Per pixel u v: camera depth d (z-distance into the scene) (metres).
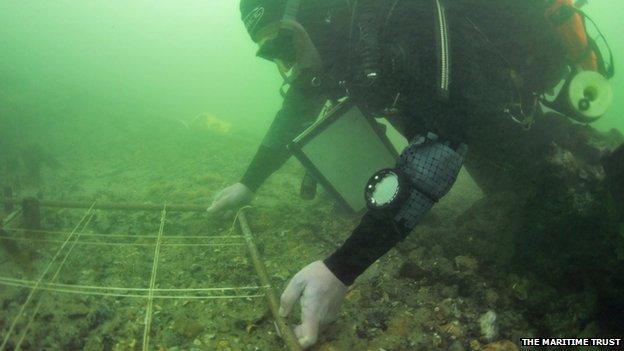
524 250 0.86
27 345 0.68
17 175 1.76
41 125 2.64
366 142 1.08
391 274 0.94
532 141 0.85
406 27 0.69
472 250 0.95
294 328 0.70
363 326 0.77
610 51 0.92
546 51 0.82
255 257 0.93
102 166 1.98
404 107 0.71
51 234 1.11
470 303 0.83
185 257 1.02
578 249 0.76
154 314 0.79
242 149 2.28
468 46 0.69
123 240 1.11
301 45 0.75
